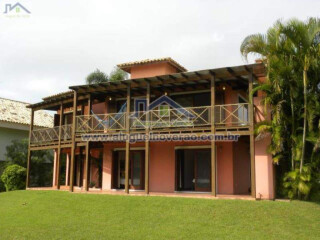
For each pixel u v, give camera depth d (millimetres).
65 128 17125
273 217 9820
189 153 15734
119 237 8867
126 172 14375
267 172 12492
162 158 15633
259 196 12508
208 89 15023
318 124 11750
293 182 11719
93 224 10117
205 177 14773
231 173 14227
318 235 8555
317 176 11672
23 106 27828
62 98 18141
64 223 10398
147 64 17281
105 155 17219
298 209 10438
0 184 21734
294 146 11859
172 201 11859
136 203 11977
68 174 20359
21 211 12500
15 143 22719
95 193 14711
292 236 8500
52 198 14039
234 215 10086
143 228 9508
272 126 12016
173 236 8758
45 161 23609
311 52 11391
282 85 12062
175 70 17953
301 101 12023
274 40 11750
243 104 12852
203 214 10336
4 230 10000
